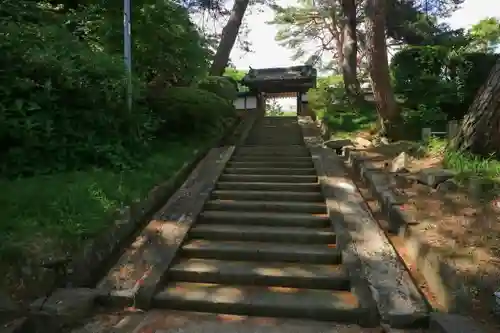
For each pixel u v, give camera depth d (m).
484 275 3.08
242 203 6.01
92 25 7.55
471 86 10.05
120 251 4.57
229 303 3.67
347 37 15.11
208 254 4.68
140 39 8.40
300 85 21.05
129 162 6.14
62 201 4.43
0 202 4.13
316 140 10.56
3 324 3.03
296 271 4.20
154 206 5.64
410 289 3.59
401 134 9.50
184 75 9.37
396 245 4.55
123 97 6.39
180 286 4.10
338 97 14.40
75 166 5.45
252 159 8.54
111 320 3.48
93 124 5.85
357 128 11.22
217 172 7.38
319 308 3.54
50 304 3.32
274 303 3.64
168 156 7.48
